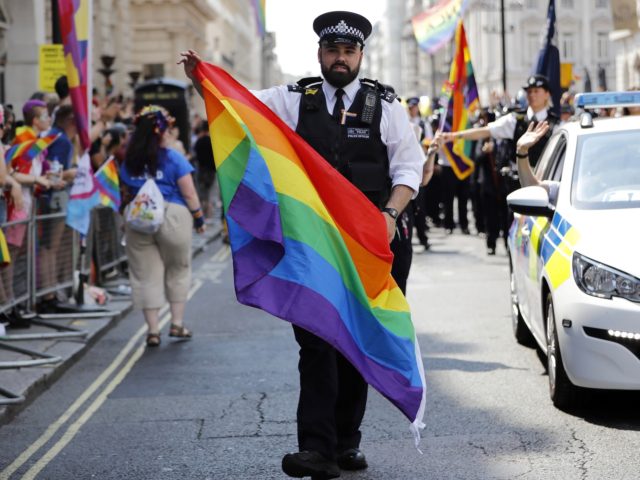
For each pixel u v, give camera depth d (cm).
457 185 2147
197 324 1143
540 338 771
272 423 702
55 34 1463
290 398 774
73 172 1102
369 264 543
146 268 1011
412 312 1150
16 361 873
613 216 699
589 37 7525
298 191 538
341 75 557
